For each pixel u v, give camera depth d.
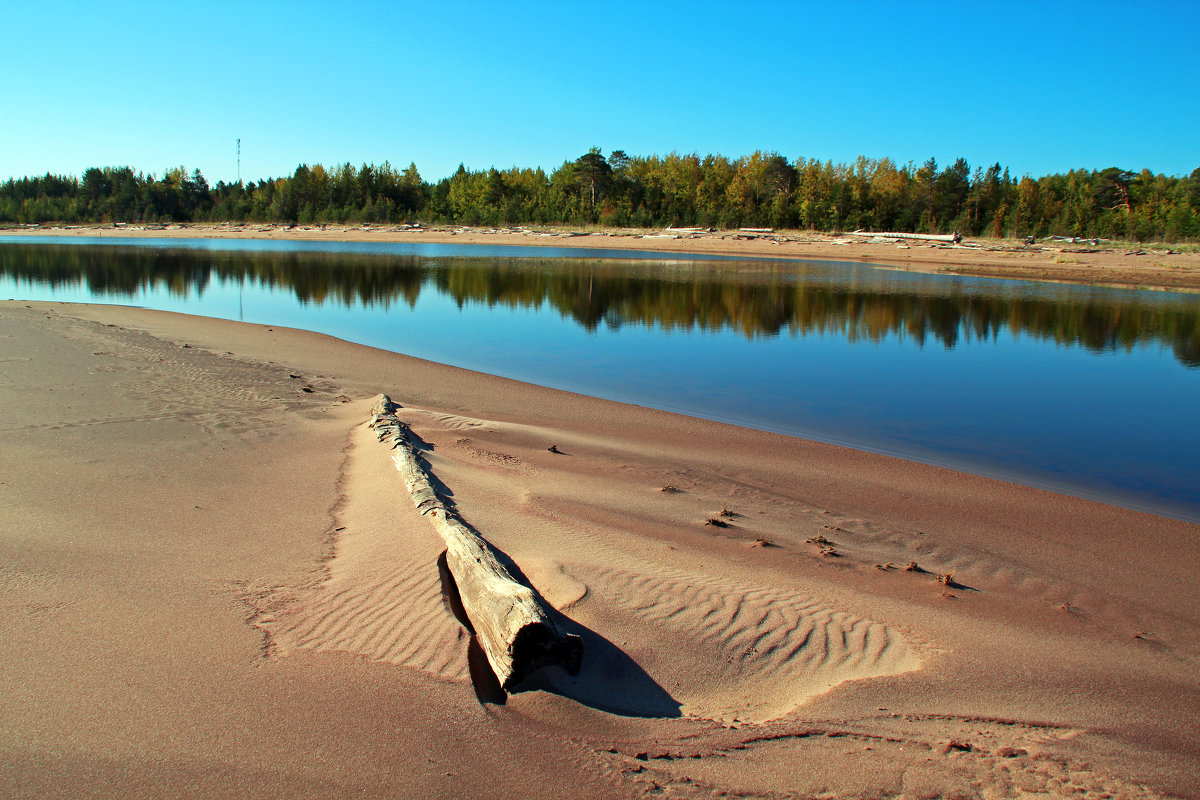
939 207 74.19
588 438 9.52
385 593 4.61
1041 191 75.56
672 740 3.50
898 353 16.36
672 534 6.29
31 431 8.44
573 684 3.85
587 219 81.62
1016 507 7.42
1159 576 5.92
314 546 5.52
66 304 21.02
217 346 15.27
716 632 4.43
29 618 4.28
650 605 4.67
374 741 3.31
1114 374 14.12
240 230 79.25
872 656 4.37
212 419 9.38
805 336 18.59
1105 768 3.46
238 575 4.96
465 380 13.07
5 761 3.12
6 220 99.19
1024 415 11.12
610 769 3.26
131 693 3.59
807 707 3.82
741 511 7.04
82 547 5.34
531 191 88.88
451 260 43.31
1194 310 22.88
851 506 7.36
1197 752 3.65
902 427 10.45
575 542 5.78
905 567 5.89
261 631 4.20
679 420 10.66
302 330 18.34
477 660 4.01
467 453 8.41
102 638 4.09
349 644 4.06
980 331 19.30
